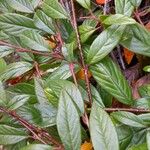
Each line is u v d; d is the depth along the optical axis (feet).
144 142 1.16
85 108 1.21
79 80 1.35
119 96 1.25
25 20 1.45
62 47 1.30
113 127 0.97
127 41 1.29
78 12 1.61
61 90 1.05
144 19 1.55
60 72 1.30
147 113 1.19
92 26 1.39
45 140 1.19
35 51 1.39
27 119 1.28
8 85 1.48
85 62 1.29
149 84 1.33
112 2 1.56
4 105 1.22
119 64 1.58
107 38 1.25
